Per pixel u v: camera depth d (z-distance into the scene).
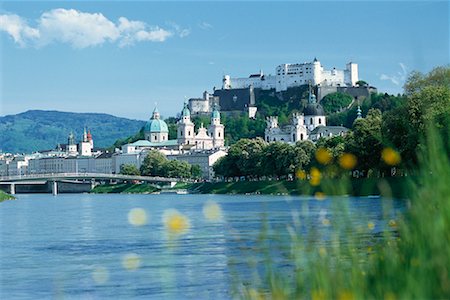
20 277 65.25
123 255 79.06
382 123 174.88
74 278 63.19
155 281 58.56
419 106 150.38
